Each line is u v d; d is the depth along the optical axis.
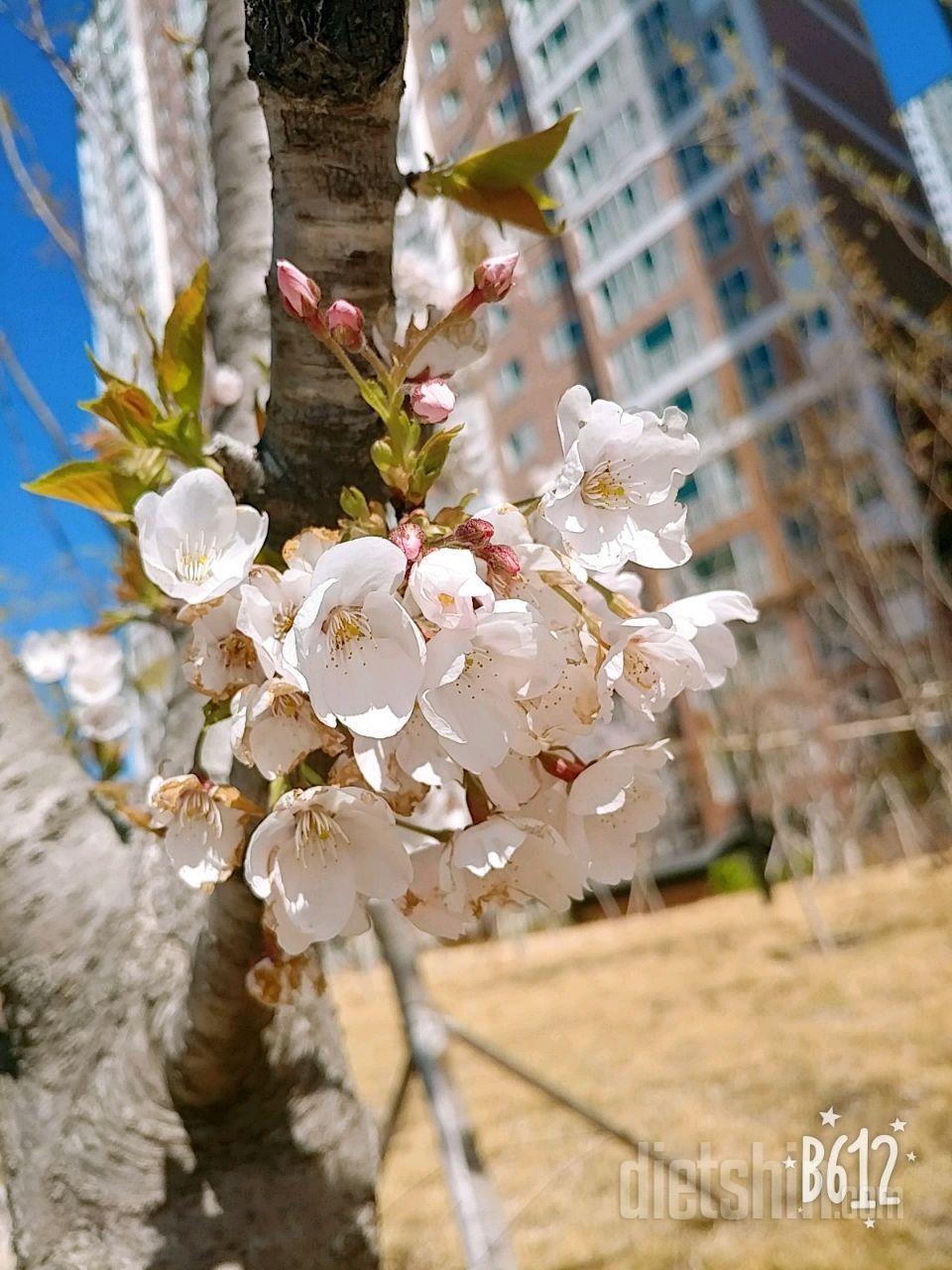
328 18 0.23
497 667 0.21
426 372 0.27
